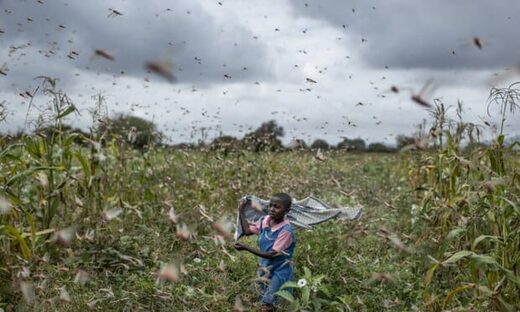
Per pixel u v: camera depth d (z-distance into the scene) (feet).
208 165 30.55
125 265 18.15
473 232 18.85
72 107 20.25
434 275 19.56
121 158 25.89
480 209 18.81
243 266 20.04
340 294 18.42
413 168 32.99
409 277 19.54
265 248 17.84
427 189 23.73
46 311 15.42
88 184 20.89
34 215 19.65
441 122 24.44
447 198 22.13
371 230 24.31
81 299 16.20
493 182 15.94
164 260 19.75
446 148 24.38
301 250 21.21
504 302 15.03
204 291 17.81
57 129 20.70
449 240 16.28
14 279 15.92
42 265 17.51
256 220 19.11
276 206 17.63
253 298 17.72
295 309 16.07
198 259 19.51
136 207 23.29
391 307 17.21
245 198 19.13
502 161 18.25
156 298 16.67
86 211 20.83
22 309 15.31
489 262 14.75
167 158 31.83
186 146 33.32
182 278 17.56
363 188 38.27
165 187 27.71
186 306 16.46
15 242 17.94
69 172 20.59
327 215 19.92
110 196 22.77
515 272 15.93
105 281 17.66
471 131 23.76
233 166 31.76
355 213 20.18
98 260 19.01
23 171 19.20
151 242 21.15
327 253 21.39
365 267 19.97
